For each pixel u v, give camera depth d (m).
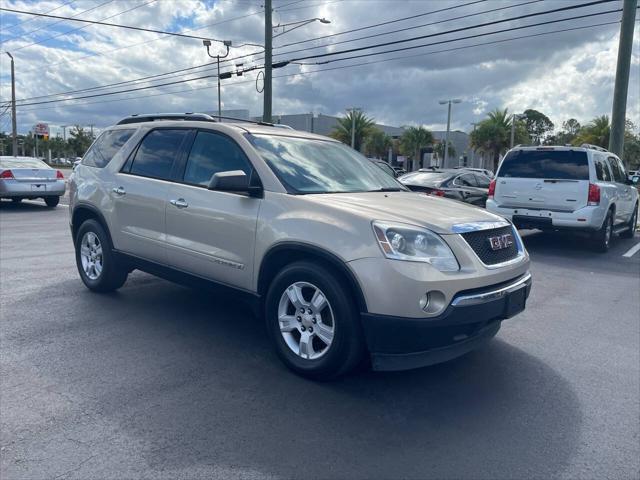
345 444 3.27
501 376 4.36
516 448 3.29
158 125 5.70
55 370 4.21
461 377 4.31
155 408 3.64
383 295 3.64
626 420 3.68
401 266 3.64
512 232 4.59
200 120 5.39
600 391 4.13
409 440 3.34
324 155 5.23
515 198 10.53
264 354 4.65
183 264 5.07
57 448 3.13
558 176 10.14
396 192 5.12
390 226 3.79
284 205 4.28
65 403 3.67
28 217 14.41
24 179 16.12
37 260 8.36
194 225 4.89
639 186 35.28
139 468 2.96
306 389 3.99
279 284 4.21
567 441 3.39
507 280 4.17
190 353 4.62
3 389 3.86
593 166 9.93
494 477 2.99
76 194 6.34
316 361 4.02
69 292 6.41
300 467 3.02
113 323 5.34
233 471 2.96
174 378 4.12
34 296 6.21
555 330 5.61
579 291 7.40
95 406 3.64
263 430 3.40
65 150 92.50
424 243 3.77
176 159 5.30
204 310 5.83
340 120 53.94
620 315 6.22
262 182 4.50
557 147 10.21
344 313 3.82
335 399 3.85
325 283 3.88
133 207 5.54
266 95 22.20
